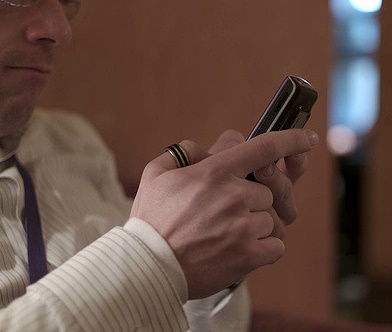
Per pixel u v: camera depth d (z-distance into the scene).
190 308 1.11
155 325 0.77
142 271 0.77
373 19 5.27
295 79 0.86
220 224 0.77
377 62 4.70
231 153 0.79
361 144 5.06
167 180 0.80
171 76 2.20
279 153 0.80
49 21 0.99
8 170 1.10
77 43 2.03
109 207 1.36
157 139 2.19
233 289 1.15
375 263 4.71
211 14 2.23
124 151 2.13
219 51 2.26
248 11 2.27
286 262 2.38
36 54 0.99
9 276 1.01
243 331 1.22
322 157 2.39
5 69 0.98
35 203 1.12
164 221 0.79
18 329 0.73
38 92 1.03
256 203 0.79
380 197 4.71
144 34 2.15
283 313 1.44
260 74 2.30
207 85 2.25
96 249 0.78
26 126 1.11
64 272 0.77
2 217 1.08
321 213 2.42
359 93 5.36
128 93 2.14
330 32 2.34
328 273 2.47
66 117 1.47
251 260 0.79
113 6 2.09
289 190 0.87
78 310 0.74
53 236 1.13
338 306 3.96
